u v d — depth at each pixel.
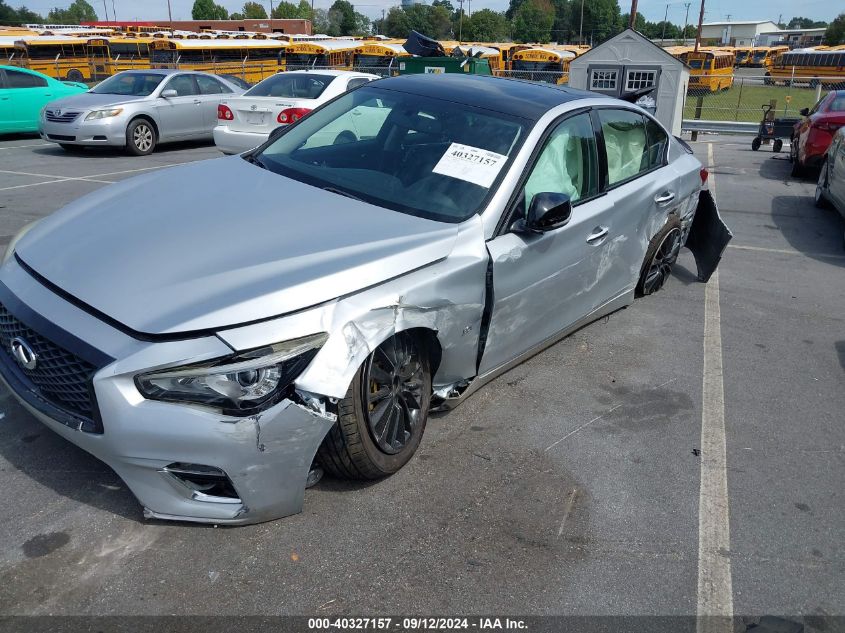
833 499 3.34
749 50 72.50
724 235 5.87
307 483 2.94
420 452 3.46
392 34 99.56
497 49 35.88
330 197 3.45
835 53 42.03
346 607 2.51
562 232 3.83
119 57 29.12
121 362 2.44
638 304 5.68
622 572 2.78
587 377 4.39
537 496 3.20
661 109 17.81
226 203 3.32
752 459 3.62
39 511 2.83
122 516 2.84
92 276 2.74
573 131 4.13
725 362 4.73
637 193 4.69
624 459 3.54
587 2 114.31
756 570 2.85
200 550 2.70
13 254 3.12
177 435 2.47
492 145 3.73
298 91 10.36
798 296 6.06
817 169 11.46
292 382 2.57
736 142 17.72
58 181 9.47
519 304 3.67
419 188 3.56
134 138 12.37
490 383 4.21
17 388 2.81
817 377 4.59
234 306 2.54
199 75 13.70
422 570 2.70
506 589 2.65
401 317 2.92
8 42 26.47
